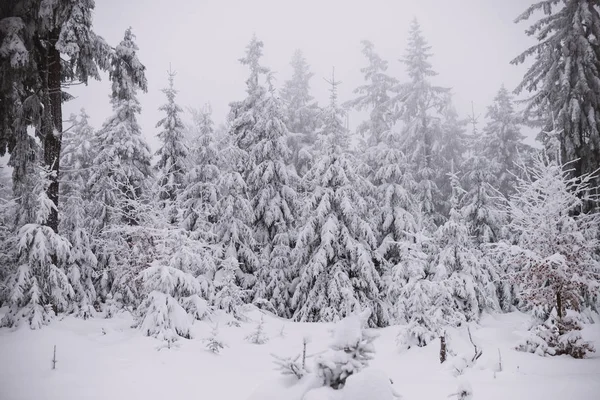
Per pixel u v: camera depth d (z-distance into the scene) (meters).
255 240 21.11
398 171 20.86
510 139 27.52
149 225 13.99
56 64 13.78
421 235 12.87
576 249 10.55
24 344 9.01
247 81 23.36
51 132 13.23
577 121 16.14
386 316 17.89
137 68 14.98
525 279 10.82
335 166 18.72
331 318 16.73
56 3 12.04
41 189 11.94
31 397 6.50
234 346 11.27
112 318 14.09
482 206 22.45
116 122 20.36
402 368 10.02
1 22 12.00
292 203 21.94
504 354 10.08
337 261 18.39
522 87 19.31
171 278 11.36
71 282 14.67
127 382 7.39
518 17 18.22
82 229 16.38
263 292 19.45
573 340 9.46
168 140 20.45
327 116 19.66
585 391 6.78
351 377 3.46
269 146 21.11
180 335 11.06
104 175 18.92
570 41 16.81
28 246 11.17
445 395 7.02
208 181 20.94
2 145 14.51
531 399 6.55
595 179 16.19
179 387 7.33
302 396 3.56
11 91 13.21
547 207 11.28
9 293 10.64
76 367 7.99
